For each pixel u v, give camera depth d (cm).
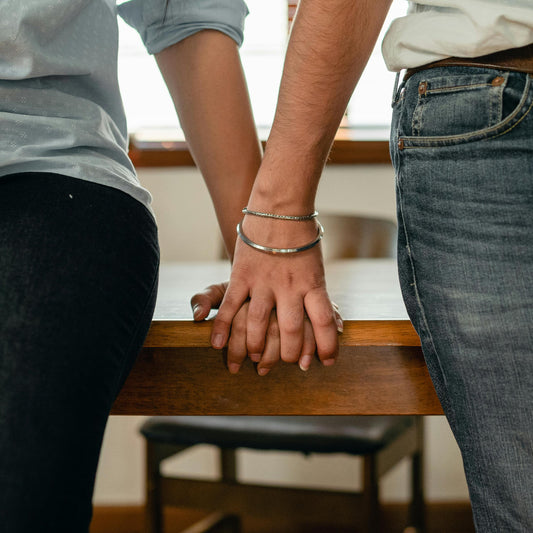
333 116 76
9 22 69
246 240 81
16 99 72
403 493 265
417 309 75
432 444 265
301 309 81
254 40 288
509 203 67
